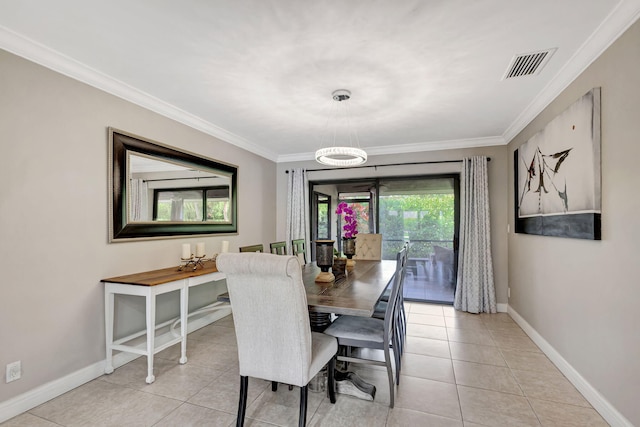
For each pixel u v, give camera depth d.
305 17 1.70
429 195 4.61
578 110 2.15
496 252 4.14
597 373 1.96
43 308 2.06
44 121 2.07
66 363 2.18
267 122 3.52
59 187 2.15
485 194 4.09
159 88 2.62
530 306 3.20
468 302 4.09
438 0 1.57
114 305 2.54
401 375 2.41
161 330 3.06
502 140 4.12
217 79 2.46
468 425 1.81
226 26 1.79
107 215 2.47
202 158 3.53
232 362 2.64
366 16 1.70
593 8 1.63
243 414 1.74
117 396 2.11
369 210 4.91
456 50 2.03
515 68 2.27
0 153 1.85
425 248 4.62
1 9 1.64
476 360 2.67
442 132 3.90
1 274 1.85
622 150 1.72
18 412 1.90
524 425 1.81
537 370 2.49
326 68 2.28
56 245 2.13
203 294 3.64
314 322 2.29
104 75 2.38
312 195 5.29
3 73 1.86
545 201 2.73
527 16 1.70
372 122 3.51
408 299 4.63
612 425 1.78
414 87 2.59
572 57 2.10
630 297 1.65
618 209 1.75
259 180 4.77
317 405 2.02
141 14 1.68
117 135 2.55
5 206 1.87
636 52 1.60
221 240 3.86
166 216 3.03
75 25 1.78
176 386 2.25
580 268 2.17
